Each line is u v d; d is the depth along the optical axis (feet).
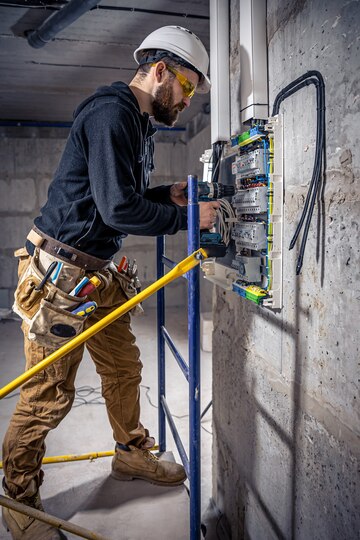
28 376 3.72
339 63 3.22
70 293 4.23
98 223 4.28
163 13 8.45
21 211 17.94
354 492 3.28
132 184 3.98
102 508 5.15
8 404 9.90
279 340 4.42
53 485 5.56
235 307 5.63
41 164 17.89
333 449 3.54
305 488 4.01
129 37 9.55
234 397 5.77
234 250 4.88
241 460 5.60
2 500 3.89
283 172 4.09
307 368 3.90
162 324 6.14
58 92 13.71
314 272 3.69
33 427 4.54
